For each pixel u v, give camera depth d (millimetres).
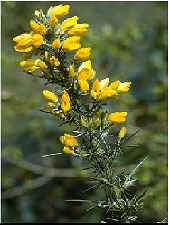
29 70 325
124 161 785
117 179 341
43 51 323
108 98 332
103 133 334
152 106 877
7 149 891
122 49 892
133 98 833
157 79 906
